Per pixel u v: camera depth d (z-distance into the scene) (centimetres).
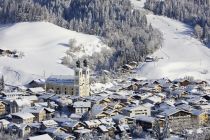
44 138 18800
